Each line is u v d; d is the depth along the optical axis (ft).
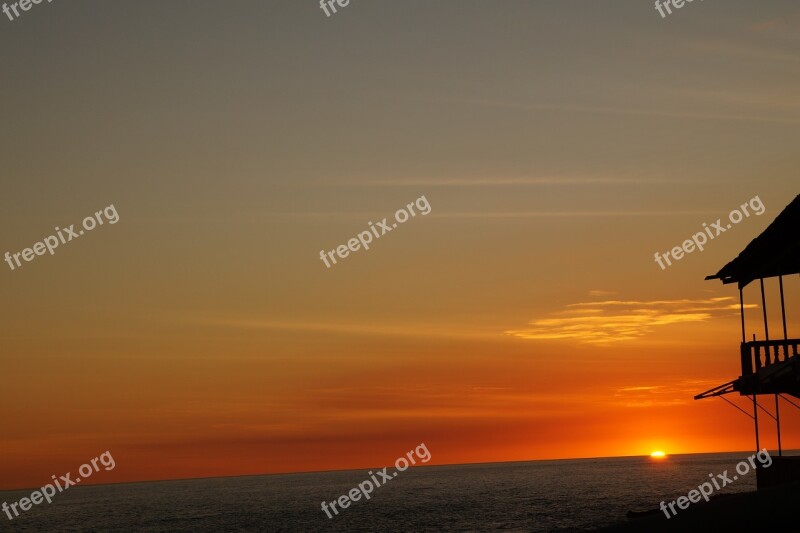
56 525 412.98
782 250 96.53
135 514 484.33
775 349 101.14
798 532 40.81
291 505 499.51
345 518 343.05
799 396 99.81
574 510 304.50
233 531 305.94
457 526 269.23
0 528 395.14
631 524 45.03
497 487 597.93
